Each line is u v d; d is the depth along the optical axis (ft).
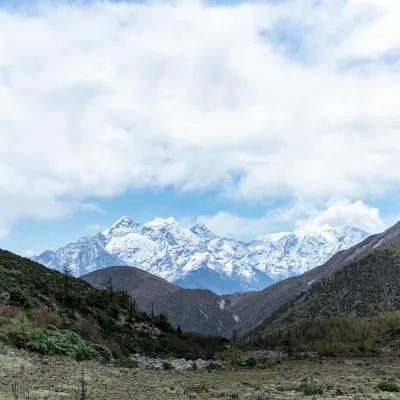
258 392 91.50
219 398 83.25
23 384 80.94
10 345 120.06
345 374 128.88
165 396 82.74
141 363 172.65
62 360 119.55
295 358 205.16
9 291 181.98
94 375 103.19
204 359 215.51
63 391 79.00
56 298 210.79
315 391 89.66
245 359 198.29
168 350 222.07
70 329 174.91
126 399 76.95
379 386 93.97
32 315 162.20
